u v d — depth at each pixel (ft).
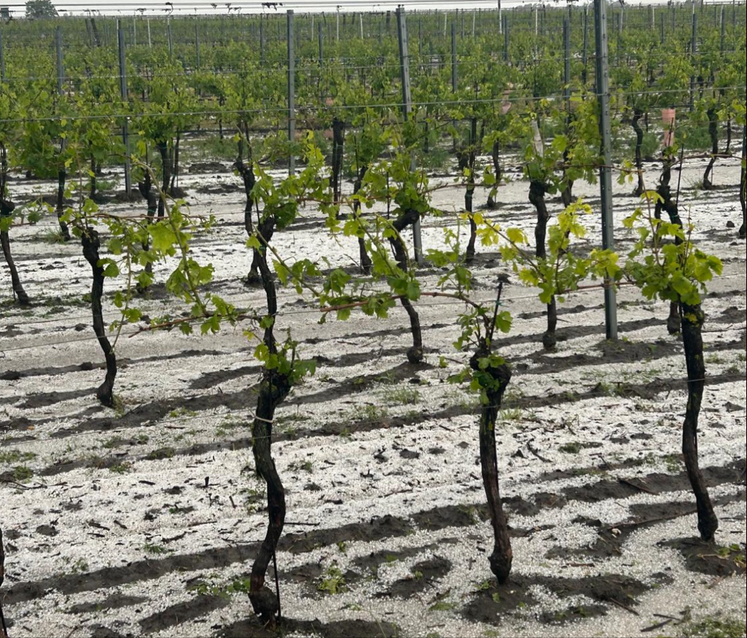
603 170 42.68
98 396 36.01
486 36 146.82
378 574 25.11
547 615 23.38
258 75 98.63
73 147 43.86
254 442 22.77
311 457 31.60
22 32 180.96
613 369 39.32
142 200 75.72
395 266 22.67
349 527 27.27
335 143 71.67
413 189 37.68
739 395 36.09
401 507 28.35
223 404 36.19
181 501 28.99
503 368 23.89
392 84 104.88
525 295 50.11
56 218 69.51
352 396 36.68
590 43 137.39
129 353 41.88
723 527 27.25
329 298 22.70
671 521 27.63
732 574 24.94
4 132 48.98
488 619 23.22
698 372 26.11
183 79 102.22
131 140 72.02
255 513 28.25
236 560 25.91
